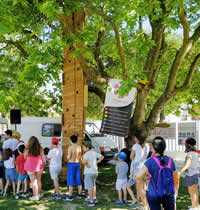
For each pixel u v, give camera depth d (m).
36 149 7.03
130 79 6.50
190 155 5.68
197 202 5.86
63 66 9.59
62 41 6.41
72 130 9.11
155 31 9.30
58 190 7.29
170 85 9.17
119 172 6.77
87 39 6.93
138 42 8.06
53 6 5.45
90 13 7.60
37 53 6.10
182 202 6.88
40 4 5.85
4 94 8.61
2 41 9.77
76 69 9.13
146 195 3.74
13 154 7.61
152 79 9.72
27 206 6.49
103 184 9.05
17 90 10.52
